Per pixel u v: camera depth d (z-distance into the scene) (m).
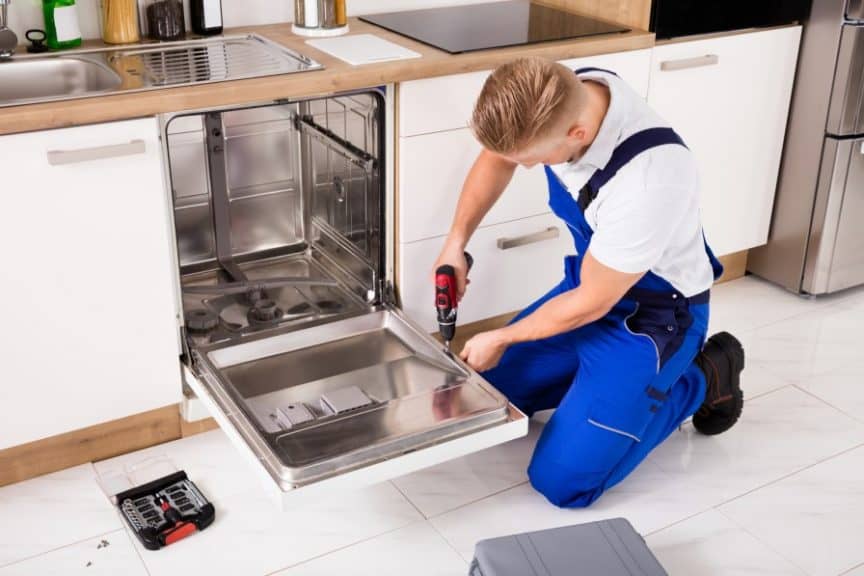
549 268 2.72
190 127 2.62
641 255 1.86
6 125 1.84
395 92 2.30
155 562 2.00
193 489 2.18
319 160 2.74
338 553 2.04
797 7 2.86
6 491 2.20
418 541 2.07
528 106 1.68
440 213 2.46
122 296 2.12
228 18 2.60
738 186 3.04
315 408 2.12
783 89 2.96
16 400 2.09
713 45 2.74
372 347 2.41
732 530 2.13
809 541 2.10
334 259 2.78
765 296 3.19
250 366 2.32
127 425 2.30
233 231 2.81
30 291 2.01
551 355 2.36
